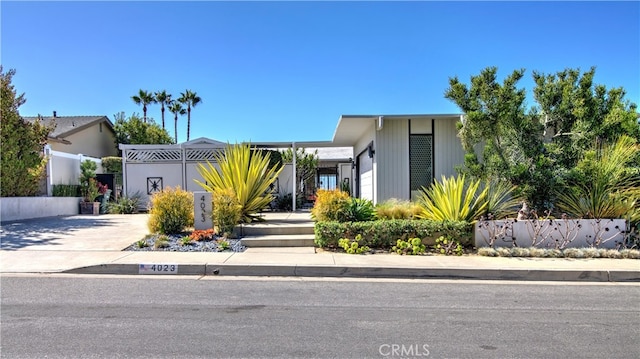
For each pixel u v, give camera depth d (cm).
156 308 538
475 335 453
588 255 851
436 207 1024
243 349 409
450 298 601
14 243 939
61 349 404
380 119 1180
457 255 866
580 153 994
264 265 747
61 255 820
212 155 1767
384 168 1237
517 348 418
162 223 1004
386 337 445
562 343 432
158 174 1777
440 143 1238
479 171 997
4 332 448
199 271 744
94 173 1873
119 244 930
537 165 952
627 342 436
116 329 460
